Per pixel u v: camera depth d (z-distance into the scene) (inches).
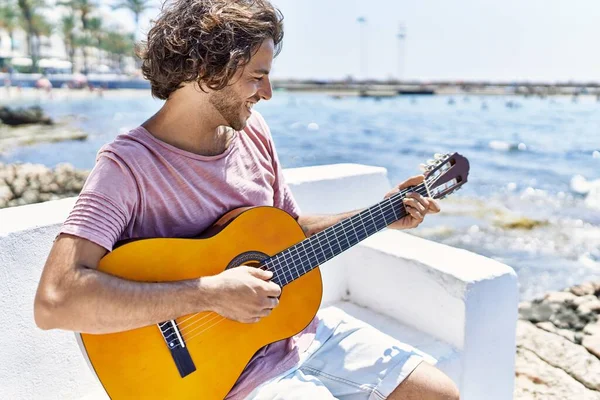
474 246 304.0
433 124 1312.7
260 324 60.6
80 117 1251.2
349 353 65.2
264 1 56.5
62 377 70.2
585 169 653.9
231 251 59.2
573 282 243.9
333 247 66.0
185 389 55.2
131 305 48.9
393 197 70.2
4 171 515.8
